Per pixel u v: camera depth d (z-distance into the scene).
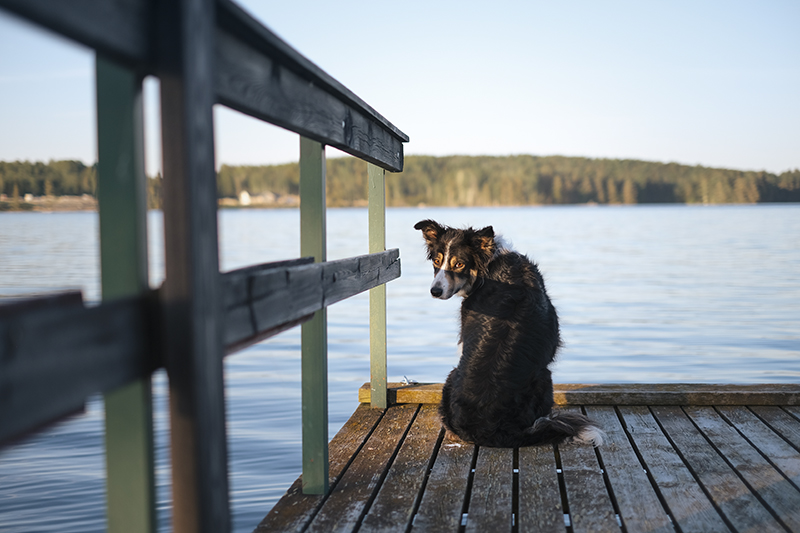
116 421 1.44
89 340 1.21
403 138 4.09
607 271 17.98
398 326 10.33
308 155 2.67
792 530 2.44
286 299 2.11
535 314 3.93
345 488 3.00
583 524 2.57
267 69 1.97
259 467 4.20
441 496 2.90
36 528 3.33
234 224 51.69
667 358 7.81
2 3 0.94
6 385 1.01
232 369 7.22
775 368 7.21
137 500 1.44
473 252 4.23
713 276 16.55
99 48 1.19
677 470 3.14
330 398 5.96
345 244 25.19
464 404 3.74
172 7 1.34
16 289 10.68
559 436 3.59
